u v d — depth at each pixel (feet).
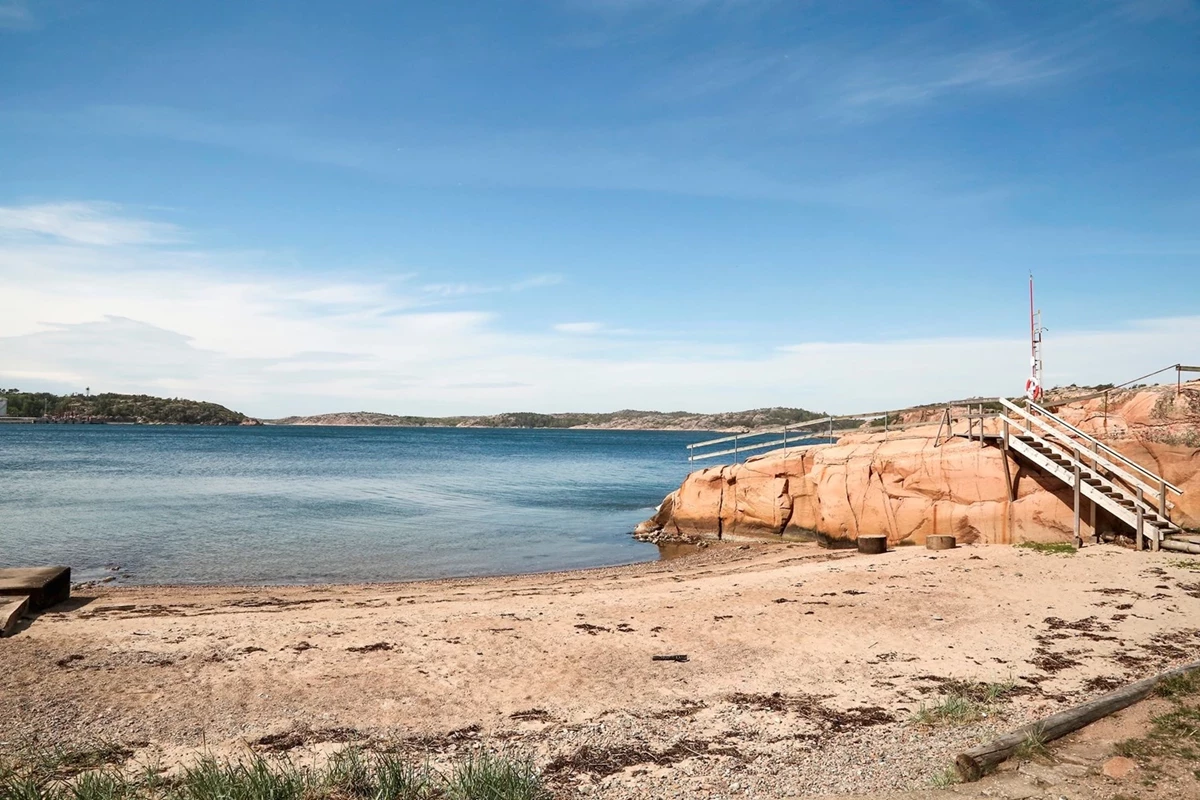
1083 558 57.00
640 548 89.81
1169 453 62.85
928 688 31.27
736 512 90.27
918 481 71.92
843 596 47.91
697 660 35.60
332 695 30.53
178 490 139.95
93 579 65.00
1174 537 58.95
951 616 42.60
